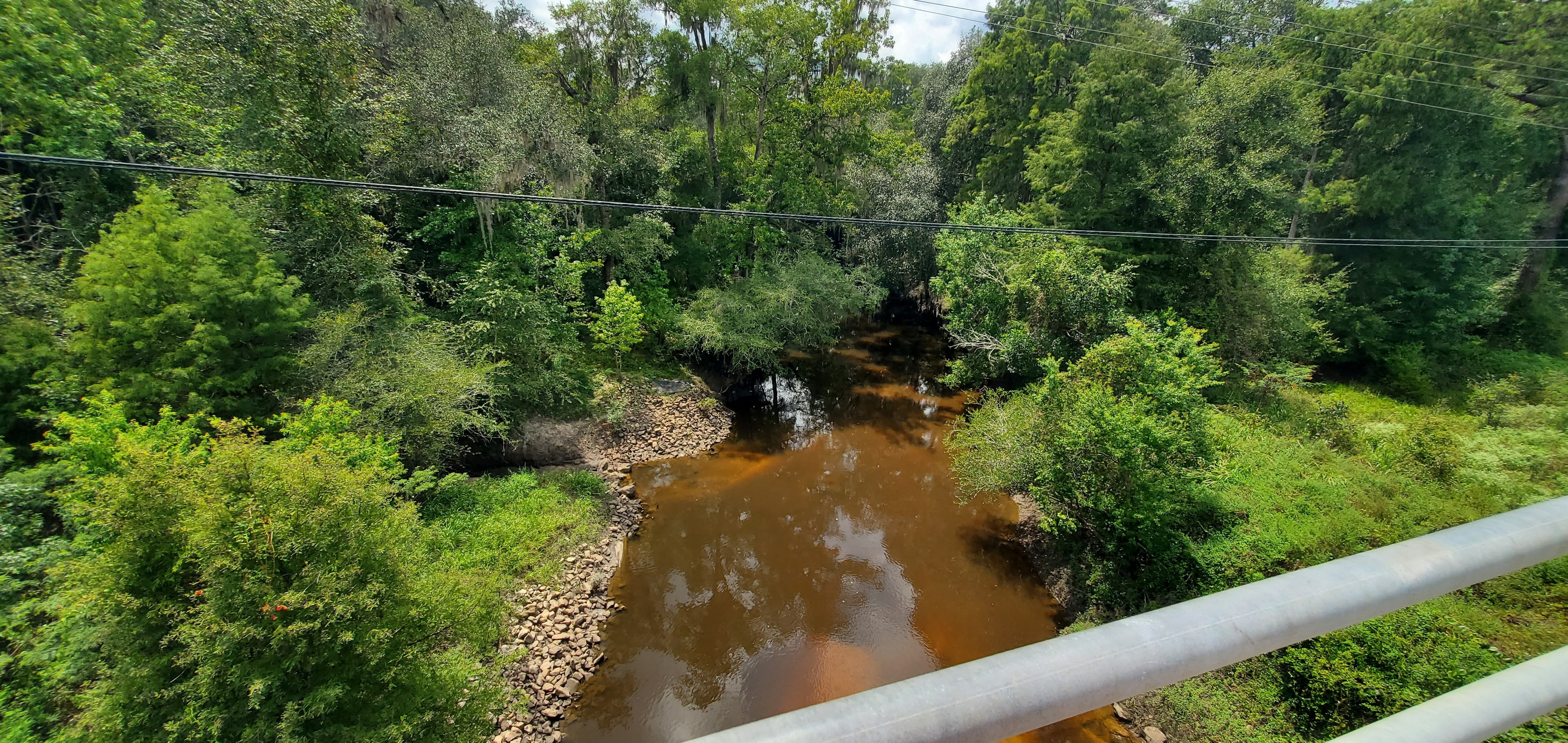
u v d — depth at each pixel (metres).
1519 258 21.72
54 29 12.65
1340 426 14.03
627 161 19.89
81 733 6.06
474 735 7.06
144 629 6.07
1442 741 0.98
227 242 11.20
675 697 10.08
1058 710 0.81
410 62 17.67
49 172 12.32
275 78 12.98
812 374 23.31
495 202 16.64
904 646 11.26
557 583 11.72
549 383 16.38
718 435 18.53
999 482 12.22
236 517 6.20
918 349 25.73
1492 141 20.03
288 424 10.74
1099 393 11.12
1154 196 17.45
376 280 13.88
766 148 23.78
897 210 26.12
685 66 21.06
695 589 12.69
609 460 16.42
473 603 7.36
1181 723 8.76
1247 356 17.44
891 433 19.27
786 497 16.03
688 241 22.42
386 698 6.45
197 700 5.79
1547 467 11.12
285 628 5.87
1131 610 10.67
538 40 21.08
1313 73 22.12
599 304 19.11
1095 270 16.81
